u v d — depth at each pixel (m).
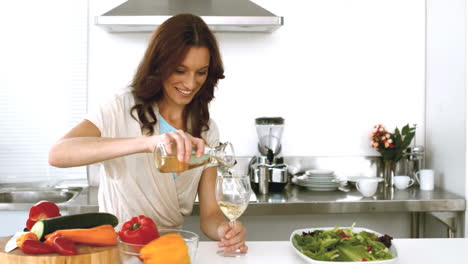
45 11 2.79
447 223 2.44
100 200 1.51
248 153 2.88
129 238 1.02
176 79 1.34
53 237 1.01
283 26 2.85
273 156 2.61
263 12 2.53
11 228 2.34
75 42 2.81
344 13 2.86
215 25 2.50
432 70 2.80
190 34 1.29
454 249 1.29
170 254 0.96
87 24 2.81
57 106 2.82
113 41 2.80
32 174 2.84
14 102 2.80
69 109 2.83
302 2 2.85
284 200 2.38
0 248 1.02
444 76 2.63
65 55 2.81
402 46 2.89
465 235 2.40
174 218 1.52
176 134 1.06
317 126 2.89
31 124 2.82
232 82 2.85
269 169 2.56
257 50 2.85
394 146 2.71
